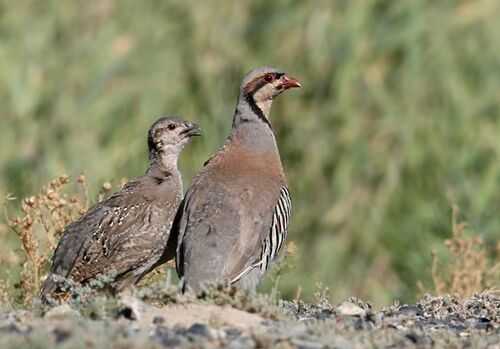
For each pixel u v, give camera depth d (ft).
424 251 68.49
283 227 44.37
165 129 46.62
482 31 73.67
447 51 73.51
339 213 72.90
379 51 74.54
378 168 73.26
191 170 74.33
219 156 45.27
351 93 74.13
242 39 77.10
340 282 71.72
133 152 74.54
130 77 77.05
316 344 33.50
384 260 71.26
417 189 72.33
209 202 42.63
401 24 74.13
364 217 72.49
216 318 35.27
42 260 45.27
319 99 75.36
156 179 46.14
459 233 53.72
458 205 68.18
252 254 42.37
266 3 77.82
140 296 37.32
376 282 70.85
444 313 40.86
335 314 39.27
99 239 44.65
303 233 74.08
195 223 42.14
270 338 32.89
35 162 75.15
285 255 44.34
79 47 78.33
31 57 78.48
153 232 45.27
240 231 42.14
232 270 41.55
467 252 51.80
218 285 38.01
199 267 41.27
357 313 39.55
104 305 35.91
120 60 77.51
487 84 73.10
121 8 79.15
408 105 73.51
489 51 73.31
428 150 72.64
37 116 76.95
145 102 75.82
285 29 76.48
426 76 73.56
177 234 44.52
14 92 77.25
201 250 41.52
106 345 31.32
